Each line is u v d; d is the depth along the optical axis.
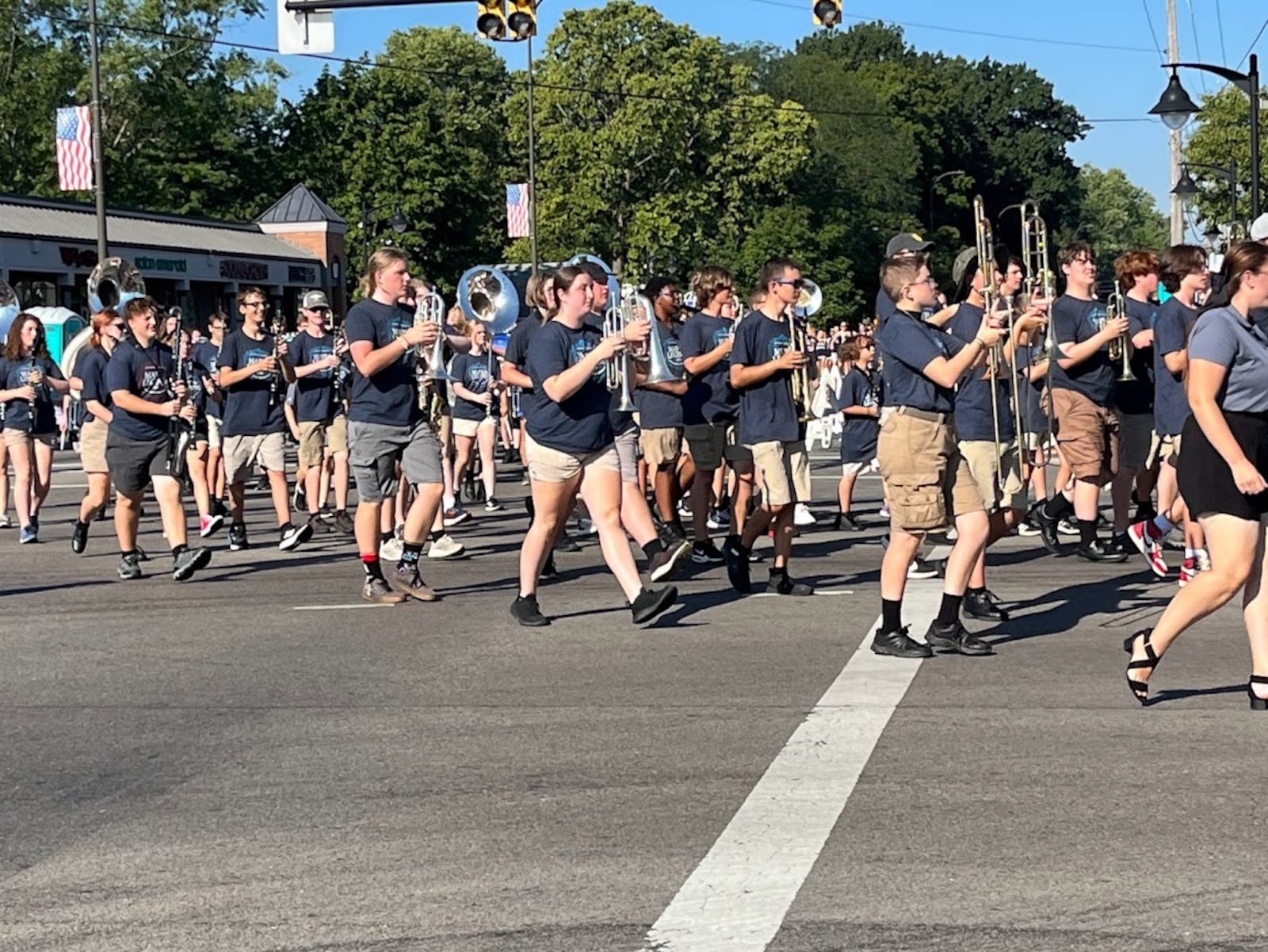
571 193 71.81
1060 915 4.65
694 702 7.50
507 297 16.22
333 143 75.44
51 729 7.39
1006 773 6.14
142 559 12.85
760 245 73.62
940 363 8.11
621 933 4.59
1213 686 7.56
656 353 10.28
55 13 65.19
